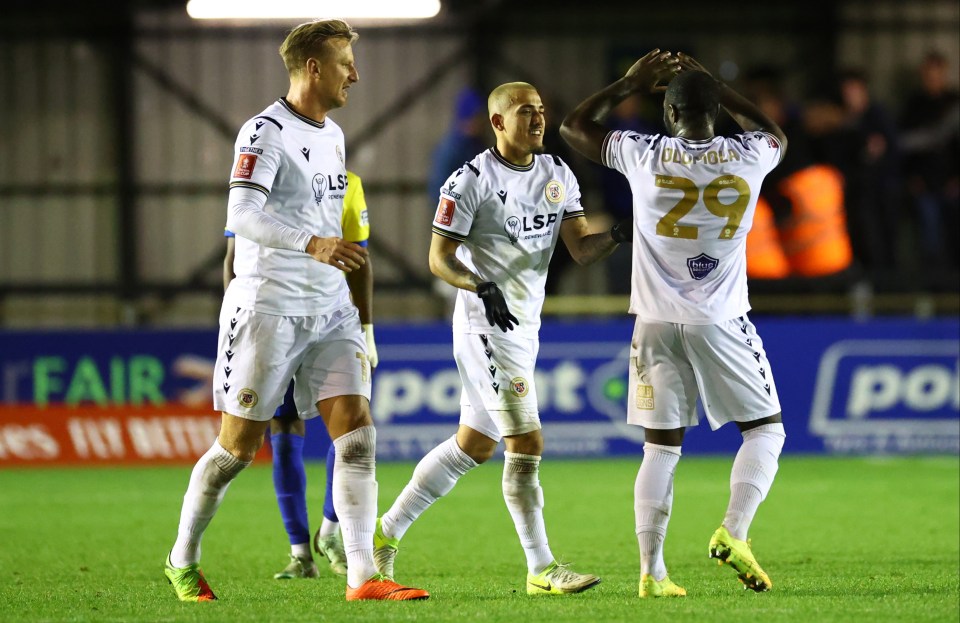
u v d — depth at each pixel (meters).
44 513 32.41
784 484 37.31
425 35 57.03
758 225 49.00
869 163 49.56
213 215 56.94
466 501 34.12
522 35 57.19
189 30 56.34
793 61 57.12
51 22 56.22
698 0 57.22
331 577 22.28
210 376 44.72
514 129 19.30
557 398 44.91
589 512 31.86
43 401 44.25
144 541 27.44
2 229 56.41
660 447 19.33
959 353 45.28
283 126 18.44
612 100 19.77
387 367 44.41
